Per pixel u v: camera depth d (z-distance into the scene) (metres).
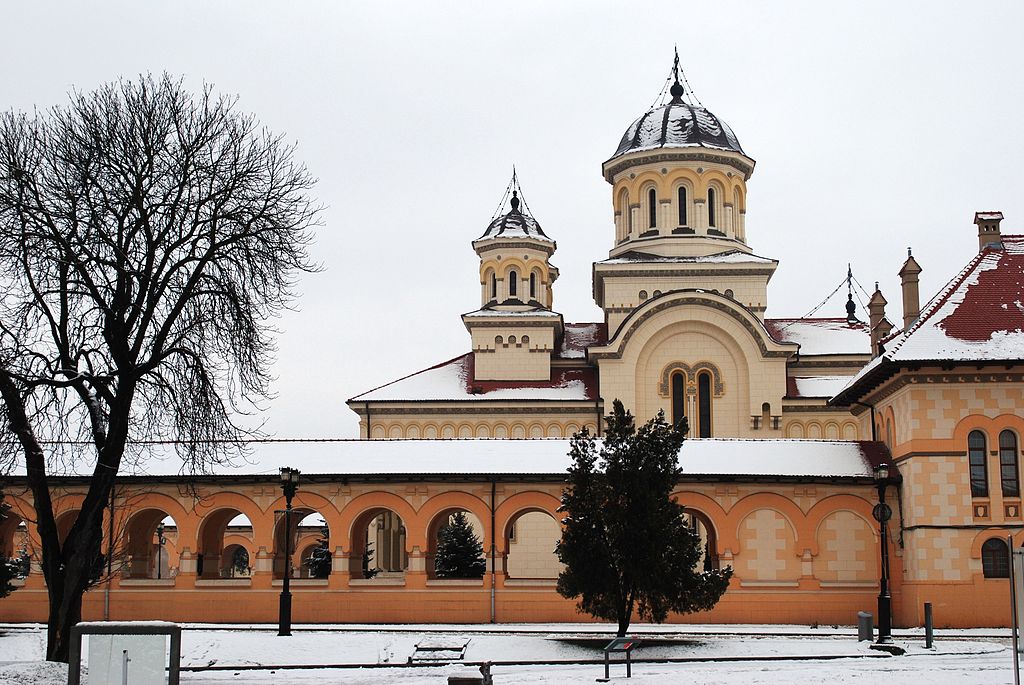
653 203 67.75
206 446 29.95
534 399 63.72
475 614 42.28
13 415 25.78
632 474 32.66
